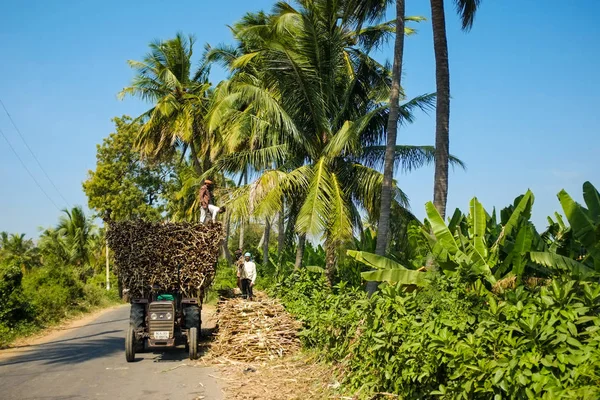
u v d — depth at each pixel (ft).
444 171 40.19
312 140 59.98
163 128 112.47
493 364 16.92
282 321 40.63
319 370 31.89
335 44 57.47
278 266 80.74
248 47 82.74
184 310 39.88
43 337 55.16
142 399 27.17
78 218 148.25
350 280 58.70
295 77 57.36
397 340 23.03
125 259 39.75
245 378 32.01
